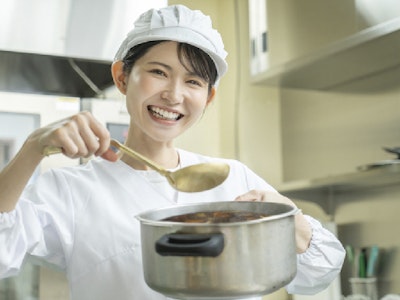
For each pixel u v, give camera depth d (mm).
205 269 551
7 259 765
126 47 896
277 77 1705
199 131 2025
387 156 1577
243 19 2016
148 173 975
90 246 897
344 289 1723
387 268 1592
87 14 1432
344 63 1541
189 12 879
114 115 1572
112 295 881
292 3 1637
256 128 2020
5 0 1342
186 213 729
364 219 1692
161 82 856
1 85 1592
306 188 1728
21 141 1442
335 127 1793
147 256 596
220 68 939
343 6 1453
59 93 1658
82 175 972
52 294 1449
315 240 920
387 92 1594
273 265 576
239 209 740
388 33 1264
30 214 821
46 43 1381
